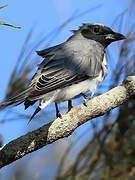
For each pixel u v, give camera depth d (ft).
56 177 24.67
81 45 32.71
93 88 30.63
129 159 24.66
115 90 24.07
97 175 24.30
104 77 32.91
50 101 26.53
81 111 23.34
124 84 24.29
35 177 32.35
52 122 23.06
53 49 31.37
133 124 25.55
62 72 28.89
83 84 29.89
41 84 25.93
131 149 24.94
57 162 35.86
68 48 31.65
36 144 22.49
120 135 25.36
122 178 24.14
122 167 24.43
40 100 26.18
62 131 22.93
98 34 35.04
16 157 22.18
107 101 23.67
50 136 22.75
